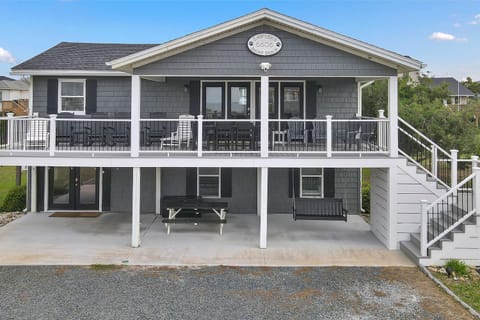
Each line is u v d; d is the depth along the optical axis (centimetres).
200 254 951
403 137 1238
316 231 1166
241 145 1168
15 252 953
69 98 1383
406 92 3391
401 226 996
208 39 1002
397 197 995
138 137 1002
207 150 1083
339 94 1357
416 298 712
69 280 788
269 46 1004
